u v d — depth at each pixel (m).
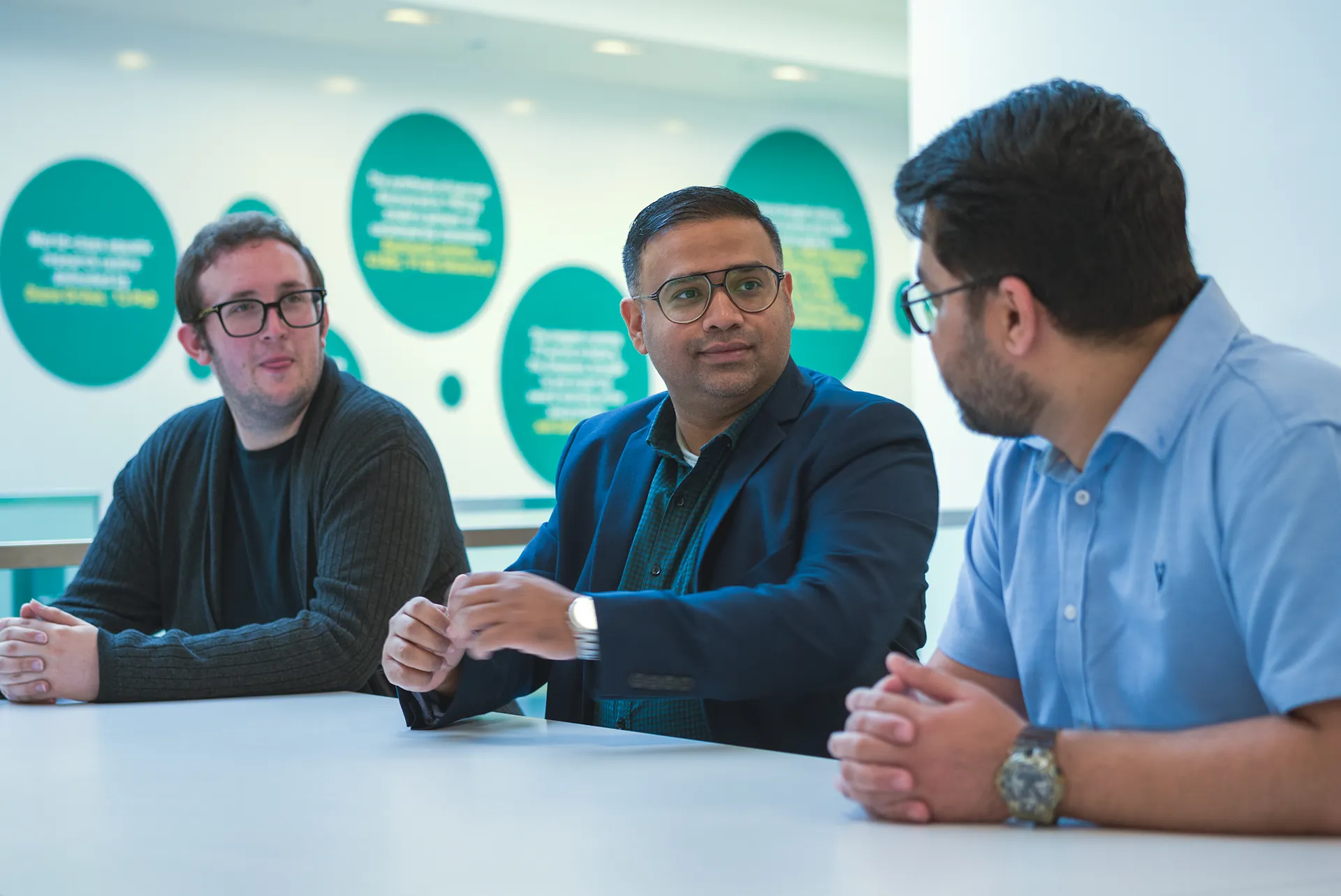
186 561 2.12
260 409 2.01
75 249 5.31
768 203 6.95
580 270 6.43
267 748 1.25
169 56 5.51
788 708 1.47
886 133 7.29
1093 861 0.75
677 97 6.71
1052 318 0.95
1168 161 0.96
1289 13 3.22
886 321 7.31
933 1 4.31
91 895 0.72
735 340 1.57
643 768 1.10
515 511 3.98
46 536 2.59
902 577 1.42
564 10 5.77
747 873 0.73
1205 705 0.96
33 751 1.25
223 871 0.77
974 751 0.86
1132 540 1.01
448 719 1.39
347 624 1.82
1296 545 0.85
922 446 1.56
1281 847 0.78
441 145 6.09
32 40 5.25
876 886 0.70
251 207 5.66
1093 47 3.76
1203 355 0.96
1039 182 0.93
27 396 5.22
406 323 6.00
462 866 0.76
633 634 1.23
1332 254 3.14
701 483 1.63
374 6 5.46
